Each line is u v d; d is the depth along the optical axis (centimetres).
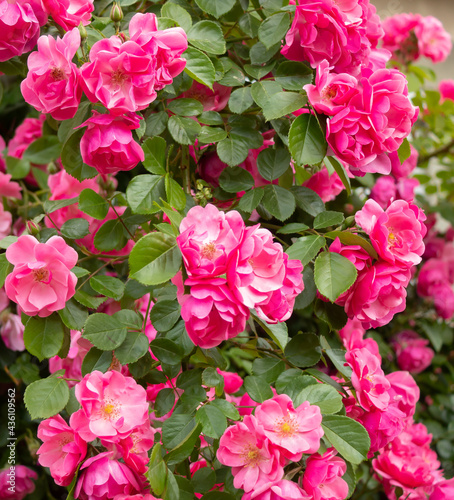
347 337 133
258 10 114
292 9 106
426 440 132
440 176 198
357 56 105
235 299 89
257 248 91
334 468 94
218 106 113
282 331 104
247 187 108
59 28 104
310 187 124
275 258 92
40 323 99
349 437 96
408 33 175
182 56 104
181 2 114
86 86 96
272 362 105
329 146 103
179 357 103
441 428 167
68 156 106
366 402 104
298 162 101
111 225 109
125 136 97
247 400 108
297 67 108
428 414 171
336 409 96
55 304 97
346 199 134
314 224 106
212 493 97
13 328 133
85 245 118
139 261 91
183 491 98
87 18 105
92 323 99
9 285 95
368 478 134
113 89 95
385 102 100
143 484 96
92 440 94
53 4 101
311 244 102
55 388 97
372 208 103
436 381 176
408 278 102
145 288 108
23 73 114
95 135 96
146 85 95
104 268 121
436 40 174
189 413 99
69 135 105
